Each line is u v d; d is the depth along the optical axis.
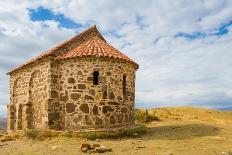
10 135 16.92
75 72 16.31
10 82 22.53
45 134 15.29
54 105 16.61
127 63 17.25
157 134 16.47
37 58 17.75
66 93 16.47
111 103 16.19
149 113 25.88
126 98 17.12
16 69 20.81
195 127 18.75
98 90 16.02
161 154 11.16
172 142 13.79
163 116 26.94
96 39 18.61
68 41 17.80
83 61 16.19
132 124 17.67
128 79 17.42
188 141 13.97
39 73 18.14
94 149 12.06
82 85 16.08
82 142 13.94
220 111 37.09
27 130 16.02
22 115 20.11
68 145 13.30
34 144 13.99
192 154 11.16
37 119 18.02
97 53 16.19
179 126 19.56
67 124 16.19
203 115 33.09
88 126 15.71
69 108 16.22
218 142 13.62
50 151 12.19
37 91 18.25
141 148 12.38
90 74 16.06
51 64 16.78
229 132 16.88
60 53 17.33
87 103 15.90
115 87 16.47
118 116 16.42
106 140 14.55
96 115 15.80
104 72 16.20
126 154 11.23
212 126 19.41
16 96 21.48
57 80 16.91
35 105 18.44
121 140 14.55
